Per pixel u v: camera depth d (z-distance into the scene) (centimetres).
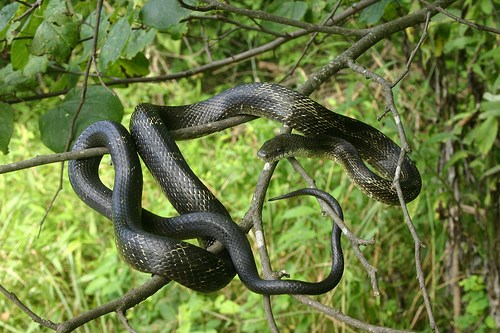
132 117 626
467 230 970
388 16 817
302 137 636
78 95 652
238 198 1144
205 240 564
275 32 750
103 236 1169
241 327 1020
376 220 1066
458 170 969
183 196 582
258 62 1647
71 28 637
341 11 803
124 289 1070
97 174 635
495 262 948
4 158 1230
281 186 1105
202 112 676
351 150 643
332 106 1245
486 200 934
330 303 985
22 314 1061
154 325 1013
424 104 1070
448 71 1067
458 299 1016
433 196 992
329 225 979
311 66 1505
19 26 661
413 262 1066
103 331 1036
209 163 1252
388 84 495
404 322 1021
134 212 554
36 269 1097
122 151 592
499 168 866
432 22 831
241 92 666
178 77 788
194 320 1039
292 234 966
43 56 664
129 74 790
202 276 492
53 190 1236
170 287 1053
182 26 704
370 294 1008
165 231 556
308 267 1024
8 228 1171
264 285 460
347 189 1078
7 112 648
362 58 1272
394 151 682
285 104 650
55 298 1091
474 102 958
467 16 855
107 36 638
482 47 921
